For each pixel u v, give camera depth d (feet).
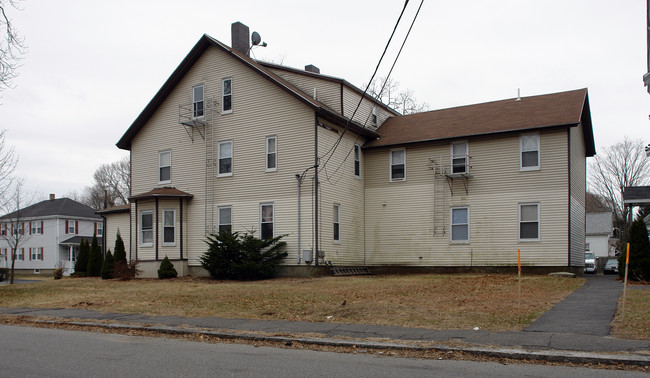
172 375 24.30
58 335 36.88
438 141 86.07
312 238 78.38
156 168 94.07
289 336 33.55
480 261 81.87
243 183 85.20
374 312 41.65
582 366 25.50
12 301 56.54
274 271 78.64
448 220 84.94
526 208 79.51
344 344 31.12
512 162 80.74
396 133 93.15
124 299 55.42
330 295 52.54
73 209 193.06
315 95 91.91
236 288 62.59
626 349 27.30
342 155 86.22
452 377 23.54
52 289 67.41
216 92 88.99
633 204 89.51
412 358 28.02
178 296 55.93
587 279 68.64
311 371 24.91
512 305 43.16
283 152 82.07
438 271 84.94
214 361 27.37
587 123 90.74
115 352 30.07
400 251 88.22
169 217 89.40
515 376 23.65
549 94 89.25
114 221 107.86
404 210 88.58
